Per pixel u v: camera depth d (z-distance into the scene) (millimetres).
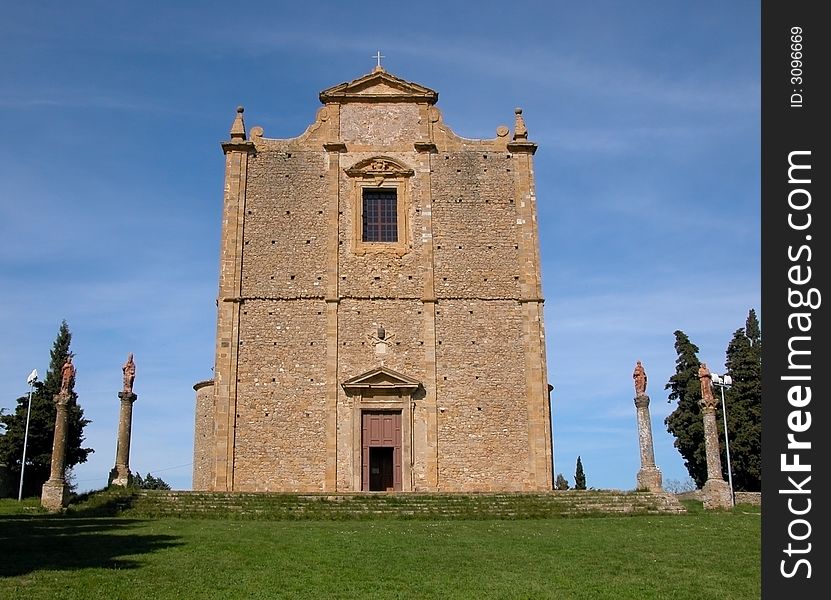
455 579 16031
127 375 34219
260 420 36094
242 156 38938
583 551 19766
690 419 49438
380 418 36438
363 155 39312
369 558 18328
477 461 35969
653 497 31391
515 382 36906
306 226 38281
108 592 14188
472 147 39562
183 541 20391
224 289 37312
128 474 33125
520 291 37906
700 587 15492
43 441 52250
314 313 37281
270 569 16719
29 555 17625
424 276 37906
